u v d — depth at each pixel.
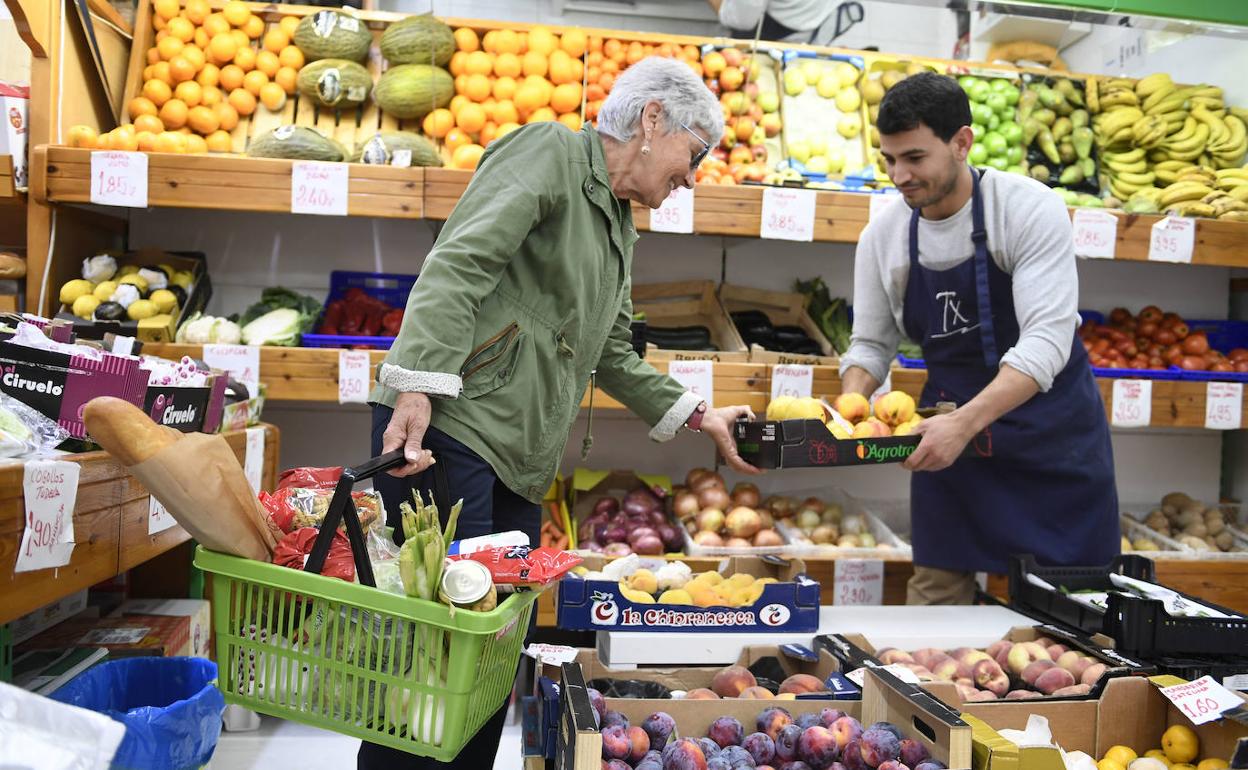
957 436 2.12
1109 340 3.66
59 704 0.89
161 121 3.25
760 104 3.68
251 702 1.23
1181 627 1.82
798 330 3.55
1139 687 1.63
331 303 3.37
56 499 1.44
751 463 2.10
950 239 2.40
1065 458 2.48
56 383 1.63
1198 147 3.78
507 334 1.65
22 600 1.38
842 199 3.05
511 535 1.31
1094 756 1.61
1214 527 3.62
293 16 3.53
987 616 2.10
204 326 2.96
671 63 1.75
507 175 1.63
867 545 3.15
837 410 2.24
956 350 2.51
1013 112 3.77
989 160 3.73
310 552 1.23
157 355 2.84
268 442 2.59
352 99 3.40
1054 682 1.70
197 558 1.20
